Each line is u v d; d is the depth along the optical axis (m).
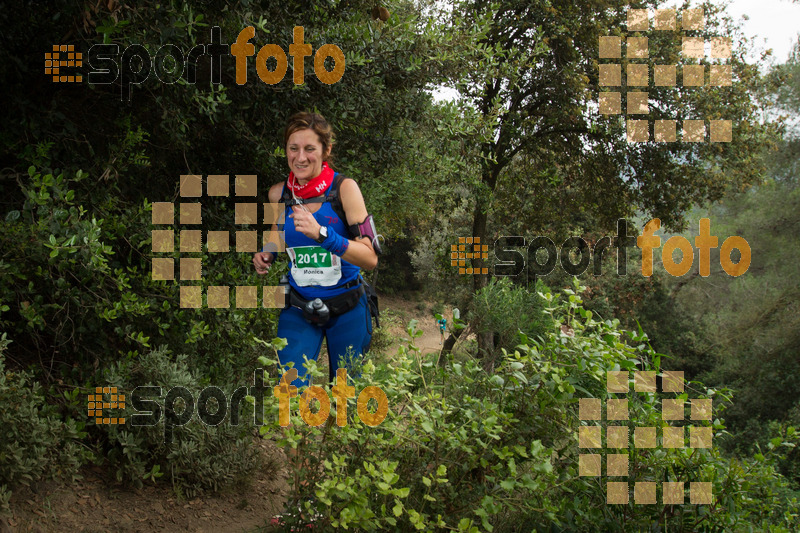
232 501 3.13
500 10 14.05
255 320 4.07
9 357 3.06
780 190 20.88
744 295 21.69
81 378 3.10
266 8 3.91
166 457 2.98
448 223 18.69
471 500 2.07
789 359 20.81
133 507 2.78
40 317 2.88
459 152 6.95
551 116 15.35
